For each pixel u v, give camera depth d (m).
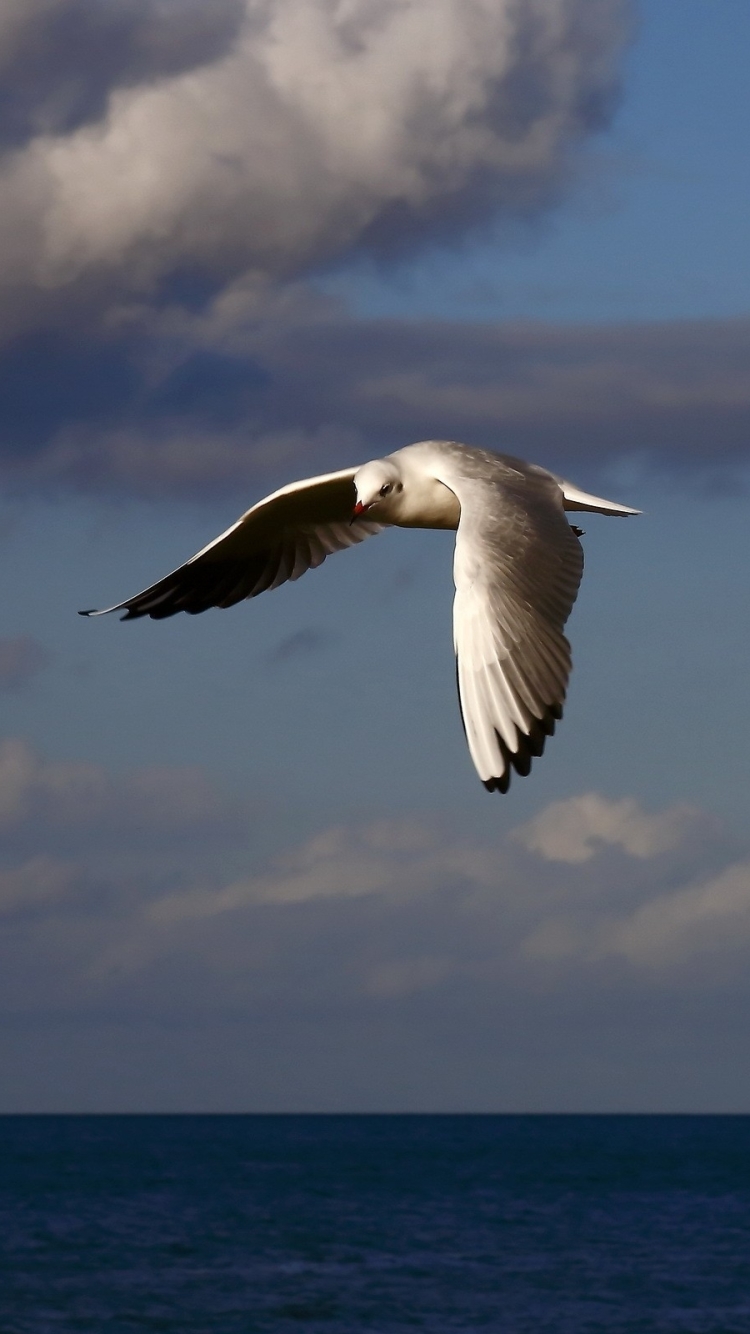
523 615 6.11
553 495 7.27
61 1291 40.62
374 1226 56.78
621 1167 97.56
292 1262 46.53
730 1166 97.62
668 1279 42.97
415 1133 186.25
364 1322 36.22
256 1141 152.75
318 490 9.30
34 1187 77.19
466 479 7.35
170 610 9.53
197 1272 44.31
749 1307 38.31
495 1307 38.25
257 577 9.68
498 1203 67.56
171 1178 84.25
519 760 5.90
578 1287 41.53
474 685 5.97
